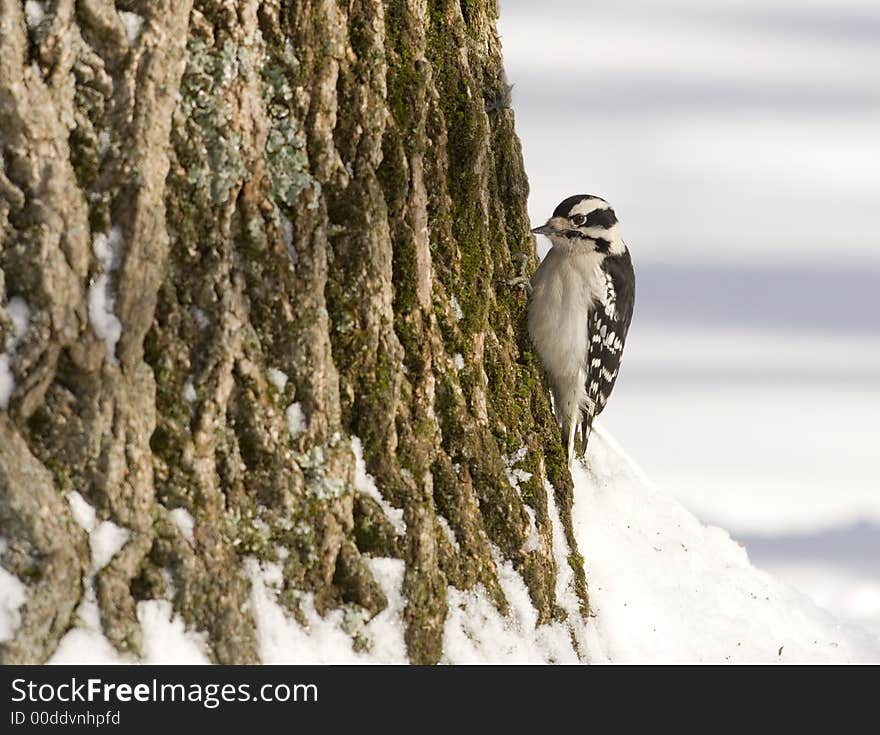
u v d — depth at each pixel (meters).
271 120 9.29
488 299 10.94
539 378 12.16
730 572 13.51
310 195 9.38
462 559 10.18
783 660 12.45
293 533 9.20
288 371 9.28
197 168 9.00
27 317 8.56
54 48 8.57
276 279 9.27
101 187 8.73
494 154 11.94
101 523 8.65
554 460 11.82
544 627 10.79
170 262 8.96
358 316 9.58
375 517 9.57
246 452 9.15
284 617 9.14
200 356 9.01
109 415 8.66
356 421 9.62
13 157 8.51
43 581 8.44
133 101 8.75
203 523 8.90
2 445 8.46
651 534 13.55
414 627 9.64
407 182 9.95
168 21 8.84
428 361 10.09
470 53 11.30
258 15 9.22
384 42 9.83
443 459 10.19
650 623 12.05
